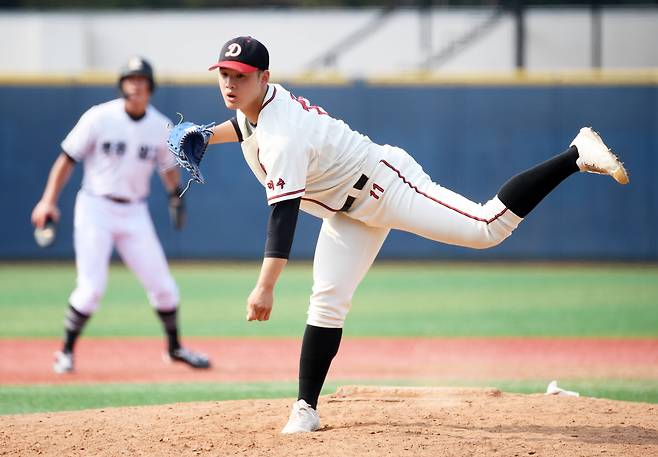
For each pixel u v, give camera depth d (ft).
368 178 51.29
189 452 49.34
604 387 81.92
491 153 196.65
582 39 235.81
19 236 199.21
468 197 197.16
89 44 243.81
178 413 59.57
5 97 196.75
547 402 61.16
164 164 94.12
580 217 197.57
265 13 244.42
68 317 91.56
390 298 151.33
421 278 178.60
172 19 244.42
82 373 91.91
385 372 91.09
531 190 49.49
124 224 91.61
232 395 78.95
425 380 86.22
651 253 196.03
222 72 48.88
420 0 251.39
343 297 52.85
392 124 197.47
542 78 195.52
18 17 242.17
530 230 199.31
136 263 92.17
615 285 166.20
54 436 54.03
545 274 183.83
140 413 60.08
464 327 122.21
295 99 51.03
